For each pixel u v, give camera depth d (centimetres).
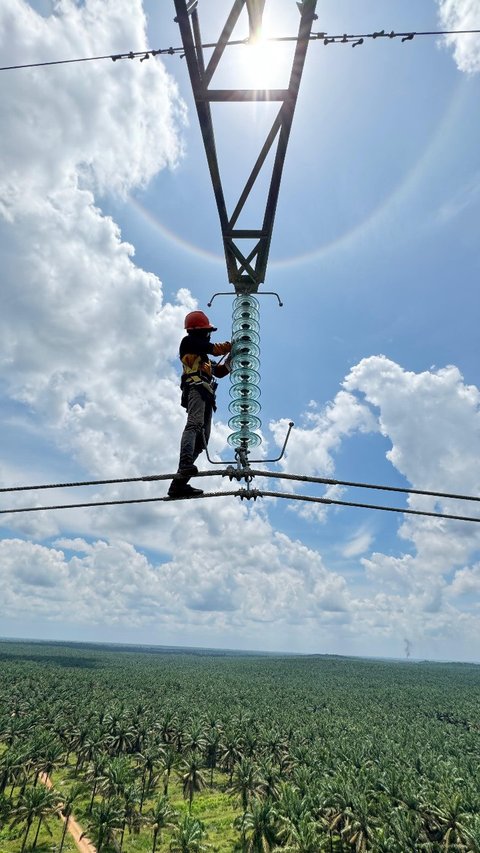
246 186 493
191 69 417
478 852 5256
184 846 6034
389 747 10256
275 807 6588
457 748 11162
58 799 6819
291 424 539
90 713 11662
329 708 17712
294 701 19038
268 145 471
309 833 5525
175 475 497
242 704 16962
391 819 5869
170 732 10400
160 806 6700
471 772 8619
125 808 7144
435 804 6328
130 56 545
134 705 13812
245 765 8162
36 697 15425
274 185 470
